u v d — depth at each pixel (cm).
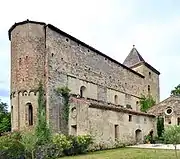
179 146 3591
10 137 2725
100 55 4475
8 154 2516
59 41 3684
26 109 3406
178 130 2384
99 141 3366
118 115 3772
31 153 2502
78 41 3988
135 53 6241
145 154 2720
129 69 5294
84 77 4034
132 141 3991
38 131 3030
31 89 3422
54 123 3403
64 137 3008
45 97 3400
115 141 3622
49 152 2798
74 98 3500
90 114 3312
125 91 5069
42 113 3303
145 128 4403
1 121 5375
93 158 2572
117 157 2566
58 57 3628
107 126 3534
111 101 4597
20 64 3525
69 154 3006
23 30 3581
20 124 3394
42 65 3488
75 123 3406
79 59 3988
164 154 2697
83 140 3122
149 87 6031
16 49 3609
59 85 3572
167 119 4922
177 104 4941
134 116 4141
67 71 3734
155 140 4434
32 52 3506
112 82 4700
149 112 5100
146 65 5994
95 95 4216
